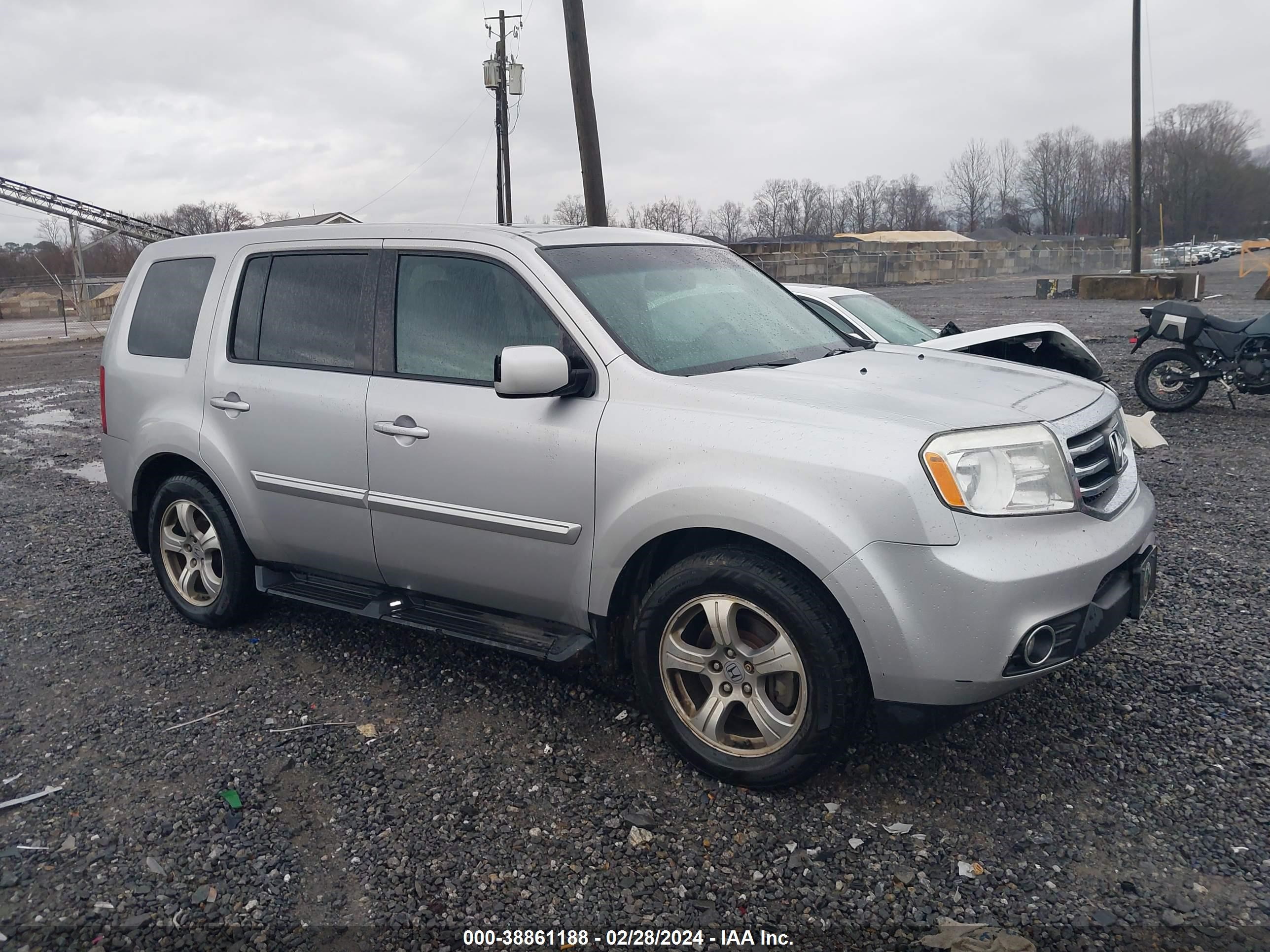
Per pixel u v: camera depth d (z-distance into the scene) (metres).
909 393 3.15
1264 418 9.42
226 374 4.32
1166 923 2.47
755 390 3.15
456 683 4.02
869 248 45.75
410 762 3.38
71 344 29.81
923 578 2.74
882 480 2.77
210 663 4.30
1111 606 2.99
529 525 3.41
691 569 3.09
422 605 3.96
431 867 2.79
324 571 4.22
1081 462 3.07
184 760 3.44
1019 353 7.78
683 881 2.71
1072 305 26.67
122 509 4.92
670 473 3.07
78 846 2.94
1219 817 2.89
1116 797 3.02
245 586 4.53
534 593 3.52
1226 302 24.92
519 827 2.98
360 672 4.16
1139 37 28.69
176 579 4.79
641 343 3.40
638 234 4.17
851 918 2.54
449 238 3.78
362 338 3.93
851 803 3.04
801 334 3.99
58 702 3.95
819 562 2.81
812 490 2.84
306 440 3.99
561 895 2.66
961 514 2.75
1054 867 2.71
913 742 3.05
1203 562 5.16
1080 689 3.73
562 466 3.31
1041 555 2.79
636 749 3.43
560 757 3.39
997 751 3.31
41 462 9.52
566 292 3.44
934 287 42.62
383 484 3.78
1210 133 95.31
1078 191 103.31
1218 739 3.33
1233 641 4.12
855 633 2.87
